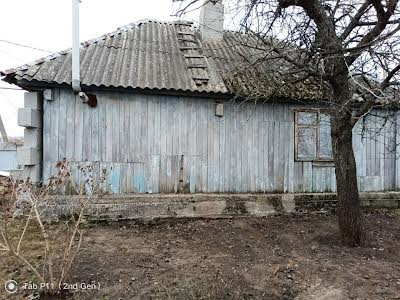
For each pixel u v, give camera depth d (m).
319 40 5.54
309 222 7.33
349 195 5.81
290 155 8.09
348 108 5.45
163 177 7.32
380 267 4.98
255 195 7.68
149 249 5.55
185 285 4.20
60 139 6.91
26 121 6.63
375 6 5.16
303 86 7.91
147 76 7.15
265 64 8.36
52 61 7.16
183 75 7.46
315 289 4.31
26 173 6.67
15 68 6.61
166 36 9.48
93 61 7.37
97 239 5.91
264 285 4.37
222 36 10.03
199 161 7.52
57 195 6.73
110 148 7.08
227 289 4.21
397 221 7.63
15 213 4.91
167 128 7.36
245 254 5.45
